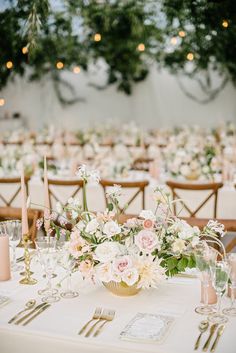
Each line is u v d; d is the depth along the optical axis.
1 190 5.32
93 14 7.50
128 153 7.59
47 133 11.34
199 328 1.75
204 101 13.55
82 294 2.11
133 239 2.07
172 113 13.81
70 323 1.82
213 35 7.38
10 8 4.76
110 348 1.64
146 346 1.62
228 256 2.03
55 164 6.93
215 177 5.69
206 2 6.14
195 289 2.16
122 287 2.04
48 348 1.72
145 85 13.85
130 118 13.99
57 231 2.13
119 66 11.51
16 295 2.11
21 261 2.58
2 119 13.95
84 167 2.12
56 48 9.18
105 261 1.94
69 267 2.08
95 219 2.01
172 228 2.05
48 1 4.39
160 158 6.51
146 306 1.98
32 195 5.27
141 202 4.92
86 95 14.05
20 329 1.76
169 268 2.02
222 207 4.77
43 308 1.95
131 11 7.62
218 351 1.59
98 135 10.85
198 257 1.92
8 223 2.44
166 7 6.61
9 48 5.73
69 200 2.11
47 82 14.02
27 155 6.48
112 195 2.15
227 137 9.68
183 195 4.77
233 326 1.77
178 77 13.62
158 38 8.55
